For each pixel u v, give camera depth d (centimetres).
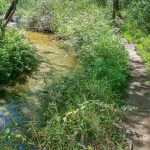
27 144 695
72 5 2031
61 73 1192
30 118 847
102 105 806
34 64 1260
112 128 772
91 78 1026
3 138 695
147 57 1318
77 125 739
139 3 1803
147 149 728
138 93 1008
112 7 2038
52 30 1794
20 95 1003
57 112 805
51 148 696
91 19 1714
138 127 813
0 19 1424
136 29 1683
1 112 895
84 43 1452
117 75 1040
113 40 1392
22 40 1372
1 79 1091
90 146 681
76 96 883
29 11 1911
